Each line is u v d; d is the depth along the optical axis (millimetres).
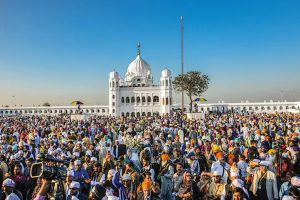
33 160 13680
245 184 12031
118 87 131125
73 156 15281
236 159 14969
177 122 38719
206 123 37438
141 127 34969
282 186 10797
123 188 9953
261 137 21062
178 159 14180
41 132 31750
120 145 19156
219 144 19438
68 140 21094
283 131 28188
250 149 15781
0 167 13539
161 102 129125
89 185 12273
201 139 21516
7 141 22766
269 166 11805
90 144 18391
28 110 161375
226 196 9914
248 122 36125
